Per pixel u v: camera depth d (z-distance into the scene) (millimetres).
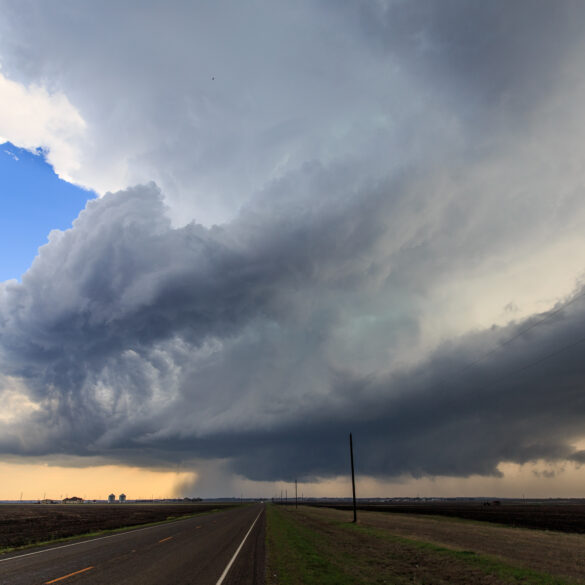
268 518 59219
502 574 17141
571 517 78750
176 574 14844
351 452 59562
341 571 17438
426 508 135375
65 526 44469
